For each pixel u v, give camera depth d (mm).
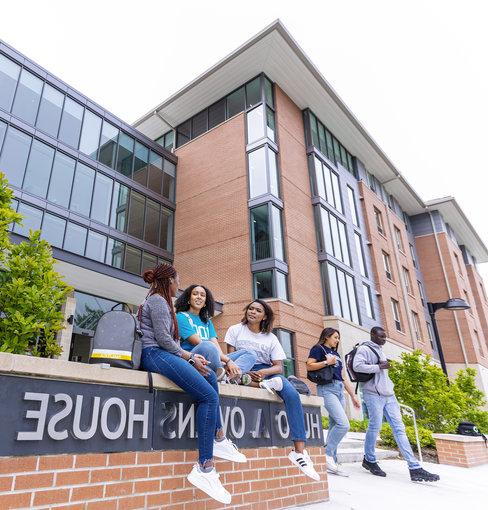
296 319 15070
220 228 17469
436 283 30297
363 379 5848
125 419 2777
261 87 18672
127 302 14828
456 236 36531
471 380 12367
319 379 5418
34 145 14398
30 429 2281
